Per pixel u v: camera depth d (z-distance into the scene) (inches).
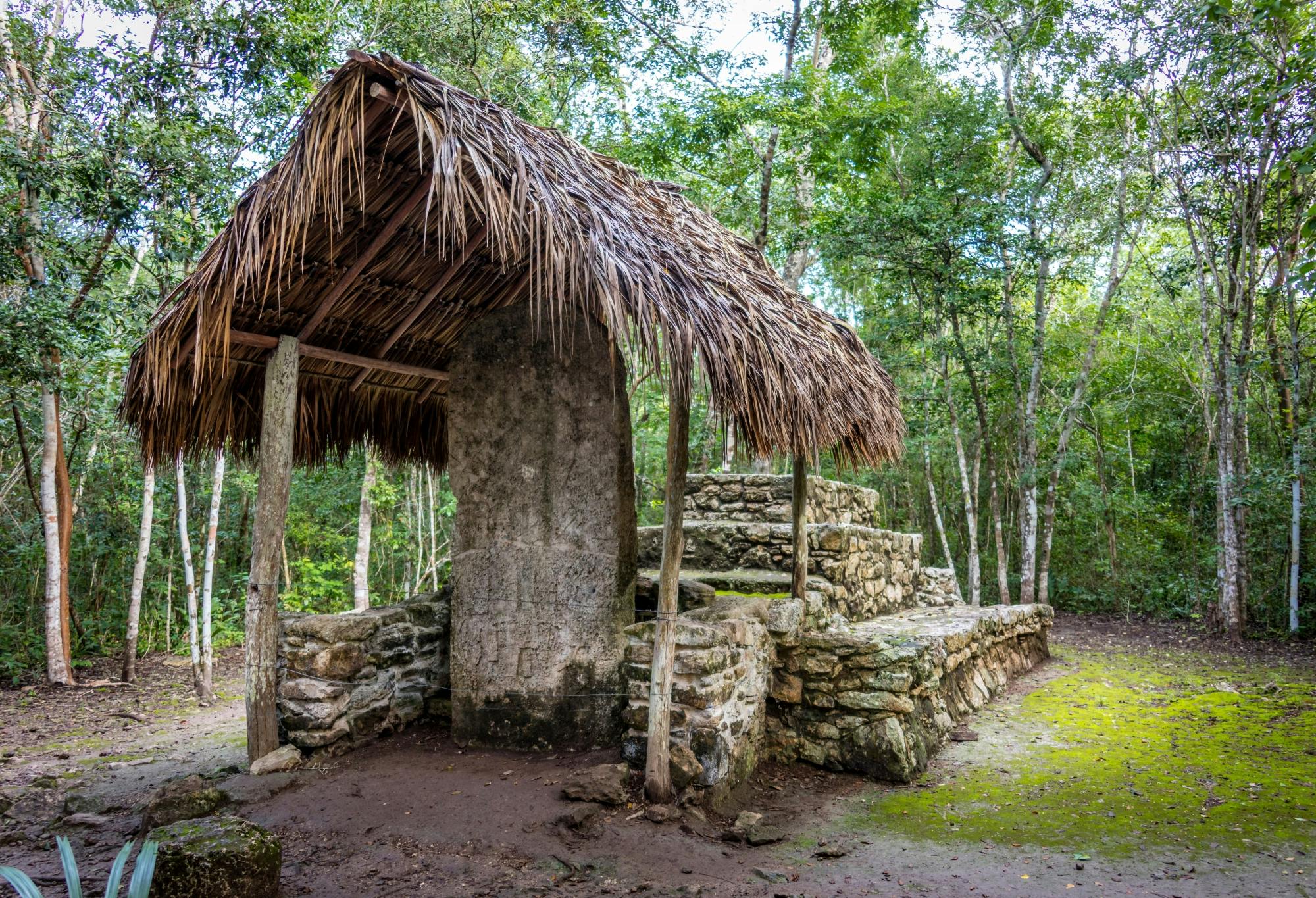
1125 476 607.8
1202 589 503.8
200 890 104.4
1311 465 429.1
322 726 168.7
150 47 312.2
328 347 186.9
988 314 485.1
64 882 119.9
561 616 179.3
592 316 184.1
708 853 136.6
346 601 512.7
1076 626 494.0
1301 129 368.8
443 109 131.0
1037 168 524.4
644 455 584.1
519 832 135.8
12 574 382.6
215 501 308.0
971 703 253.1
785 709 198.2
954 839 148.9
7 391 320.8
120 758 209.9
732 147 503.8
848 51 468.1
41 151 286.2
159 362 156.8
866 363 224.2
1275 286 426.3
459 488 189.2
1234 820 157.8
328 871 122.7
